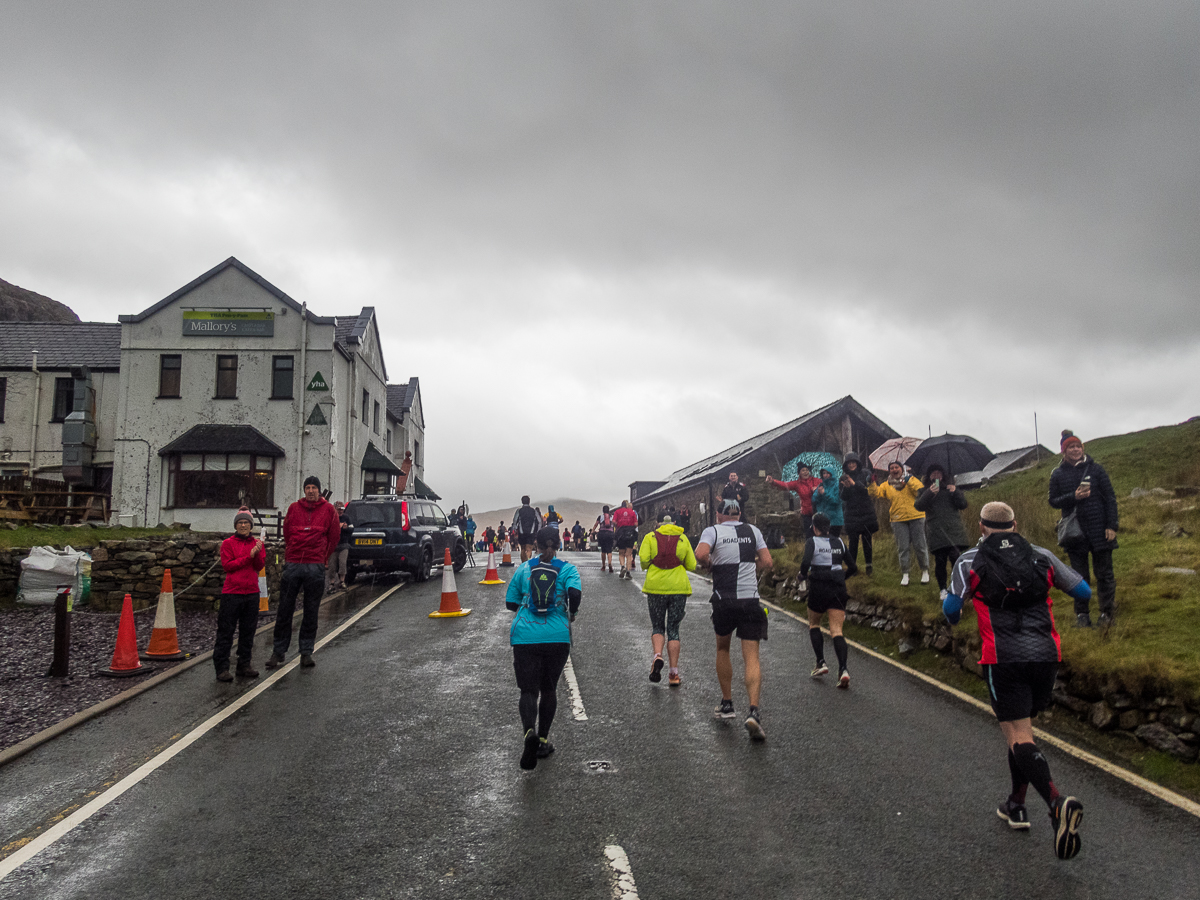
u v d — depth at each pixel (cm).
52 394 2855
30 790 504
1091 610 789
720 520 669
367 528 1720
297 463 2606
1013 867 388
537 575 564
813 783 504
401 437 3834
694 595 1458
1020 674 425
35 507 2019
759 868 387
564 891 366
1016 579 423
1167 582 825
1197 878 376
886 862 394
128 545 1295
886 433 2725
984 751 565
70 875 388
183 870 391
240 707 700
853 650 937
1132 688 576
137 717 672
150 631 1088
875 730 618
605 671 837
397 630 1105
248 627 825
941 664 826
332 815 459
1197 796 479
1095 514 732
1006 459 2258
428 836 429
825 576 775
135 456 2592
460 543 2128
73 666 870
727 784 503
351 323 3219
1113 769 527
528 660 547
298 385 2642
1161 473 1462
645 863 394
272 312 2678
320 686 780
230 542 819
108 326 3203
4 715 677
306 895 365
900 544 1071
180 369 2653
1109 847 411
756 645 623
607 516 2070
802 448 2712
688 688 762
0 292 5772
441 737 609
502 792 493
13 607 1219
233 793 495
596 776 520
